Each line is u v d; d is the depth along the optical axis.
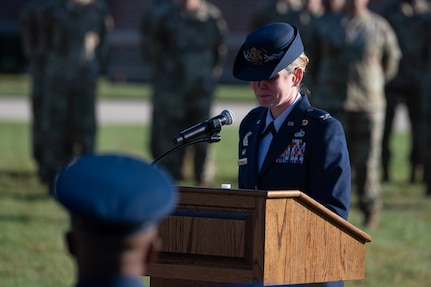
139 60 92.12
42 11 32.81
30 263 22.75
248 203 9.28
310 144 11.08
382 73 28.80
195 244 9.50
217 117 10.72
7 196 32.25
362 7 28.38
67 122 33.03
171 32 33.91
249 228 9.28
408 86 36.28
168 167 34.56
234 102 70.94
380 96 28.53
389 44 28.48
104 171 5.52
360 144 28.38
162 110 34.22
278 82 11.10
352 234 9.70
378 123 28.44
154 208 5.41
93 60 33.22
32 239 25.38
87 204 5.35
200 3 34.28
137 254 5.45
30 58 34.97
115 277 5.39
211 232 9.42
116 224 5.36
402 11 35.03
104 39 33.72
